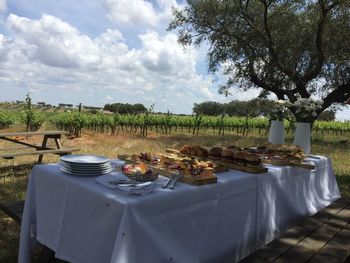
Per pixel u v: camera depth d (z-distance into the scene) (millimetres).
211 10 14516
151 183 2018
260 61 14672
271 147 3619
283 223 3027
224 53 15102
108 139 12641
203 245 2146
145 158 2725
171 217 1917
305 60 15258
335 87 15805
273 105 4250
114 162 2789
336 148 13734
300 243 2434
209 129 24734
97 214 1863
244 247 2535
